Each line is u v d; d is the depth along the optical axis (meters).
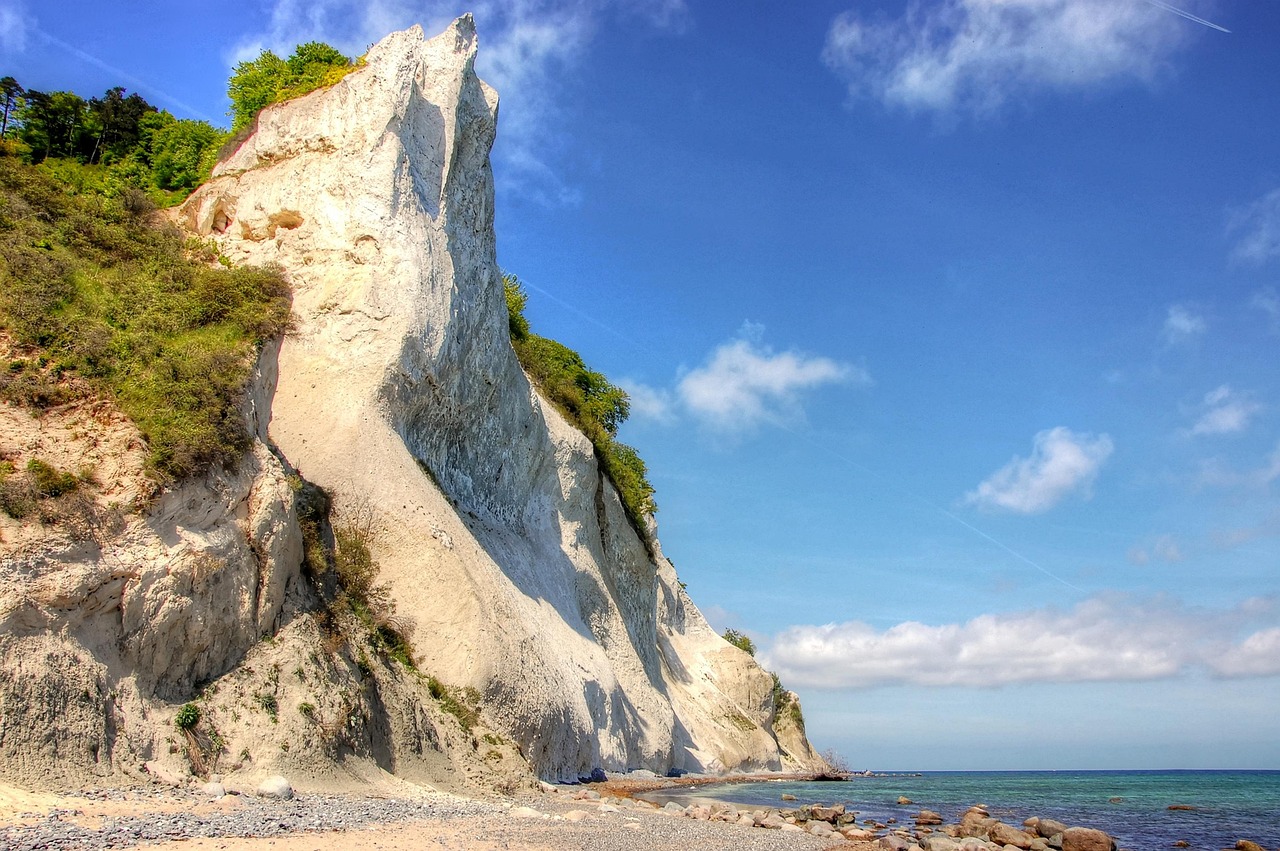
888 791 45.44
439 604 23.33
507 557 31.45
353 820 13.45
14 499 13.79
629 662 40.31
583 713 28.80
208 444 17.17
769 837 18.05
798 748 70.25
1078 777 138.25
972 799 42.34
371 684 19.61
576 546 39.44
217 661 16.53
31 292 17.78
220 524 17.08
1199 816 34.38
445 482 29.89
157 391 17.28
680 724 47.97
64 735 12.96
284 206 28.31
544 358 48.84
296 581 19.45
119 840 10.41
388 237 28.03
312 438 24.30
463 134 33.28
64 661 13.40
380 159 28.91
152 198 31.45
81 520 14.45
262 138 30.00
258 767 15.54
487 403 33.16
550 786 22.86
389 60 30.50
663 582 61.41
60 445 15.28
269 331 23.73
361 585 22.20
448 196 31.84
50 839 9.99
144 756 14.13
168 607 15.27
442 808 16.09
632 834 15.96
